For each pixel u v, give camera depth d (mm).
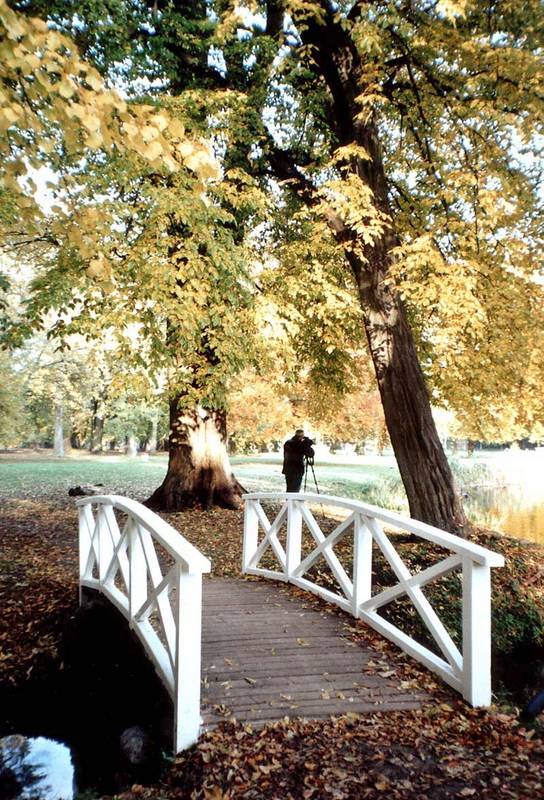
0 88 2746
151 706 4578
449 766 3324
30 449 48625
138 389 9758
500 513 19078
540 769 3297
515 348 11266
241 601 6719
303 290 10469
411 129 10742
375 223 8734
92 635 6164
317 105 11305
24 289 26266
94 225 3467
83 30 9328
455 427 19062
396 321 9719
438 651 6777
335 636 5480
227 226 11891
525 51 8320
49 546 10625
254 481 22141
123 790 3574
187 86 11516
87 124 2869
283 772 3301
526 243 10539
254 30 11625
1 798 3932
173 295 9422
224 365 10258
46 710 5355
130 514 5422
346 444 50500
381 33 9203
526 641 7406
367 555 6016
